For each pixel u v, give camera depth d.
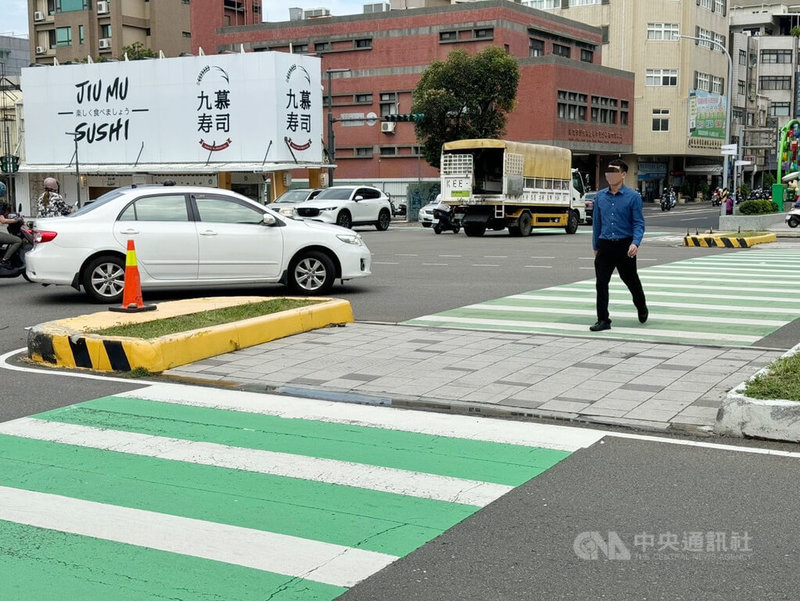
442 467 5.48
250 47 68.88
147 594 3.78
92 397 7.32
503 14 60.12
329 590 3.81
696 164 85.75
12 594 3.79
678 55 78.12
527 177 31.06
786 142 49.97
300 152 43.88
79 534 4.45
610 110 69.19
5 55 89.88
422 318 11.41
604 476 5.27
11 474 5.38
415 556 4.16
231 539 4.38
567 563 4.06
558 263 19.53
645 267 18.22
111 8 71.81
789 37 98.56
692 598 3.71
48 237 12.79
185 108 44.53
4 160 50.69
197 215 13.21
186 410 6.89
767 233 27.84
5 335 10.44
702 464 5.46
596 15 79.25
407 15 62.44
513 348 9.02
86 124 47.09
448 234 33.94
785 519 4.56
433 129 49.22
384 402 7.06
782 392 6.13
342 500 4.92
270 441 6.06
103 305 12.91
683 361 8.27
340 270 13.85
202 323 9.16
